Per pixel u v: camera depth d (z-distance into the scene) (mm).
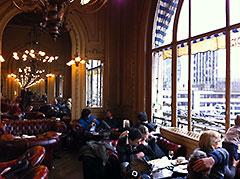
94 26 7516
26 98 10008
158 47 5891
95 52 7484
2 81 15516
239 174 2562
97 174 3258
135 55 6664
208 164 1875
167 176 2557
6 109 10508
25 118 7770
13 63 15523
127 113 7191
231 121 3781
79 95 7352
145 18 6199
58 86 18812
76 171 4621
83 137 6355
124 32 7449
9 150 3668
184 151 4070
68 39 15953
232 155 2492
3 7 6539
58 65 16344
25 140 3803
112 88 7590
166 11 5730
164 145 4355
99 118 7469
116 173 3439
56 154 5945
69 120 7488
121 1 7703
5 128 5723
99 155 3262
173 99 5219
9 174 2105
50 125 6379
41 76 20078
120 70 7609
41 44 15789
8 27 14609
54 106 10695
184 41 4949
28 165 2314
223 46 4000
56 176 4316
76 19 7207
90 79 8070
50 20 2539
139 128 3523
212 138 2137
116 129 6000
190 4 4812
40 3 2680
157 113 5996
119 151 3236
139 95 6414
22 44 15117
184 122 4938
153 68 6164
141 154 3172
